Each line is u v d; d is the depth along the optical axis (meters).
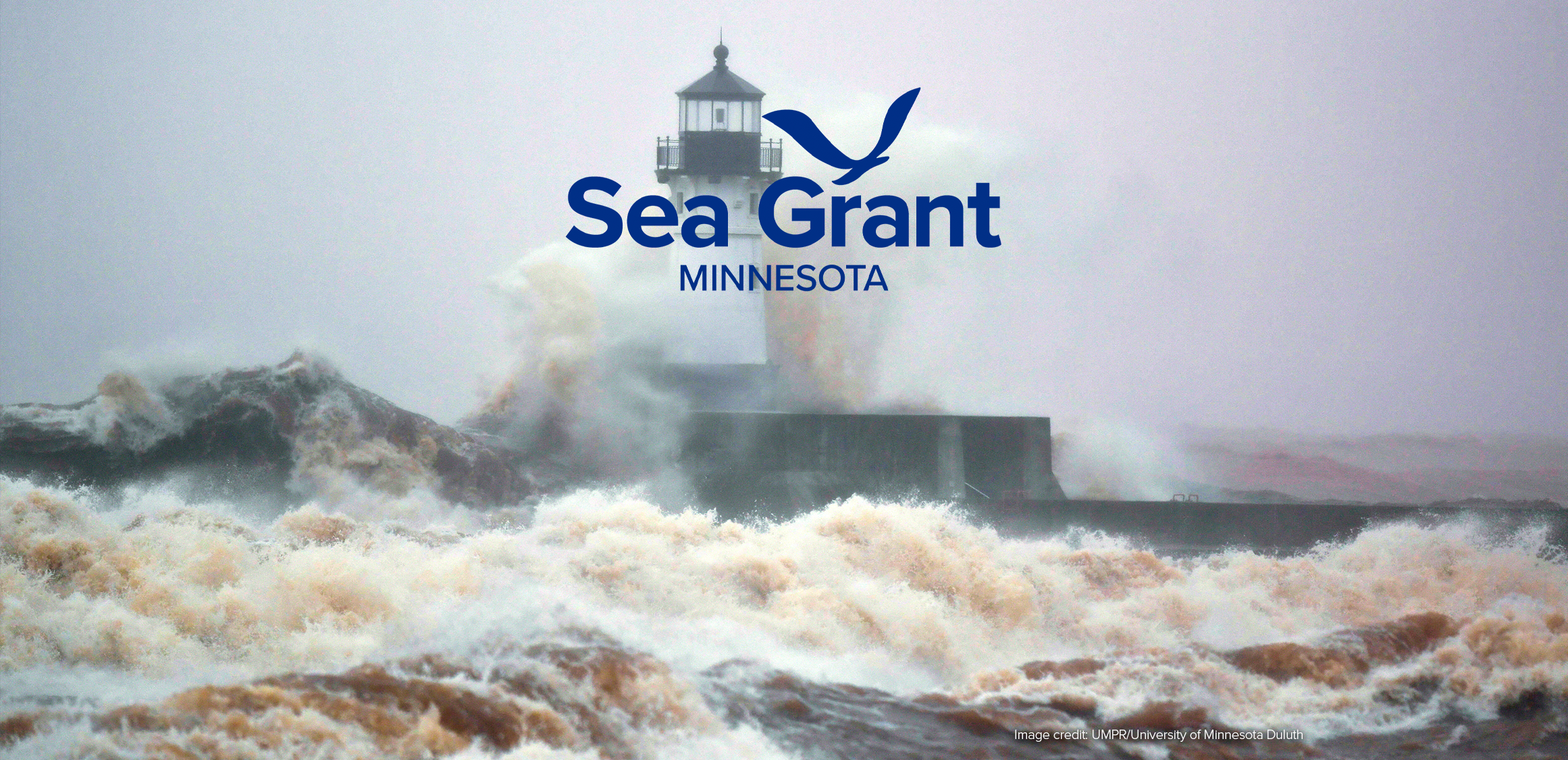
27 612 11.33
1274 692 11.49
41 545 13.14
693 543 17.09
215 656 11.13
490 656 8.99
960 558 16.81
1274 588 17.94
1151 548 27.08
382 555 14.17
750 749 8.57
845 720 9.54
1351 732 10.54
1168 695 10.96
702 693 9.48
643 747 8.20
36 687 9.30
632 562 15.31
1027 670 11.62
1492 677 11.64
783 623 13.76
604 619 11.15
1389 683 11.67
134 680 9.82
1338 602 17.45
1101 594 16.89
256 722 7.52
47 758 6.95
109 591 12.69
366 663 8.62
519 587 13.42
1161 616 16.12
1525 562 19.66
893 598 14.95
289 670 9.87
